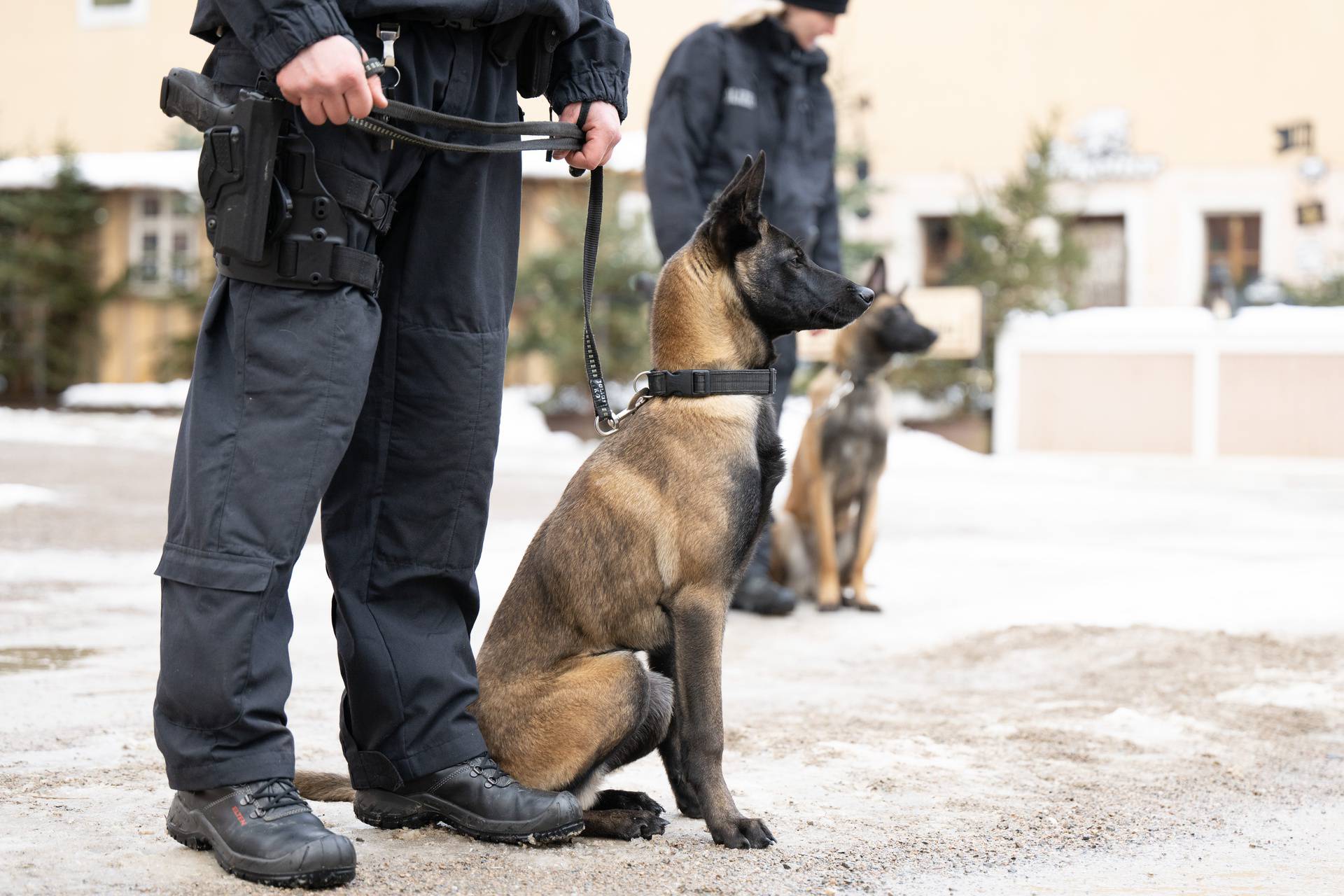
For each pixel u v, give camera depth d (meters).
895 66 19.75
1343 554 7.99
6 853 2.45
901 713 4.27
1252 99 18.50
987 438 15.44
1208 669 4.91
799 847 2.78
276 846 2.34
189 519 2.42
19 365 19.11
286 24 2.29
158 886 2.32
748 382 2.95
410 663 2.69
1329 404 13.22
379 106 2.38
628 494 2.88
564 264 15.62
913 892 2.53
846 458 6.54
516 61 2.84
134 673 4.38
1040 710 4.34
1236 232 18.97
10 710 3.77
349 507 2.71
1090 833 2.97
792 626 6.04
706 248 3.03
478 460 2.75
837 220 6.39
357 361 2.47
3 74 23.61
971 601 6.55
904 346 6.50
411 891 2.38
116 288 18.94
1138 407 13.96
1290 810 3.23
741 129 5.93
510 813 2.67
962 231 16.36
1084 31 19.06
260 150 2.37
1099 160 19.08
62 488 10.05
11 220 18.77
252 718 2.40
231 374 2.46
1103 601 6.25
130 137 23.05
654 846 2.76
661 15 20.05
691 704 2.82
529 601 2.93
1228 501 11.19
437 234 2.67
